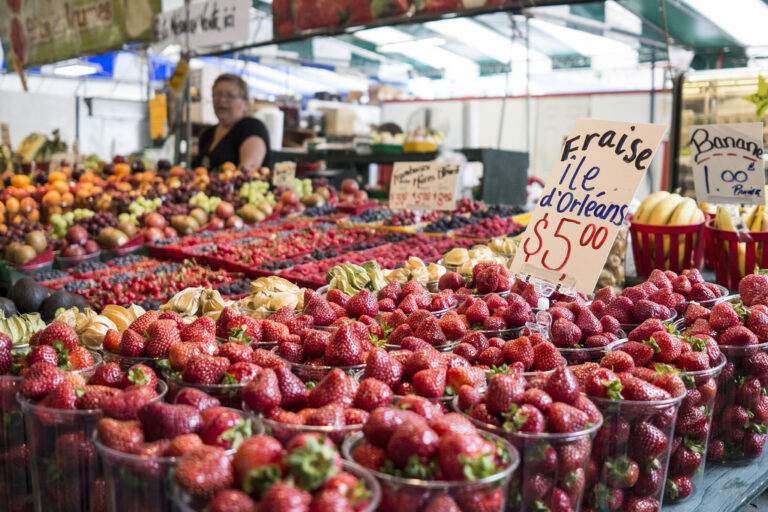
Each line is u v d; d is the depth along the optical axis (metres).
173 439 1.35
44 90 13.38
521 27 7.08
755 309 2.21
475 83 10.26
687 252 3.47
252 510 1.08
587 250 2.59
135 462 1.30
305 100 12.00
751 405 2.12
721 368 1.97
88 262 4.93
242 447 1.20
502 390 1.47
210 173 7.91
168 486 1.30
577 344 2.11
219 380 1.68
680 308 2.48
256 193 6.76
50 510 1.66
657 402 1.63
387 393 1.53
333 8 6.43
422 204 5.46
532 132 13.18
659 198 3.54
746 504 1.96
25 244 5.12
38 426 1.64
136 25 7.54
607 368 1.84
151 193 6.28
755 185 3.27
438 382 1.63
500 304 2.37
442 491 1.16
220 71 10.47
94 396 1.62
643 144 2.53
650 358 1.93
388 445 1.29
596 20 5.95
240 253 4.82
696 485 1.93
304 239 5.21
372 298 2.40
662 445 1.67
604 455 1.65
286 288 3.32
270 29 8.98
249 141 7.94
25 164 9.19
